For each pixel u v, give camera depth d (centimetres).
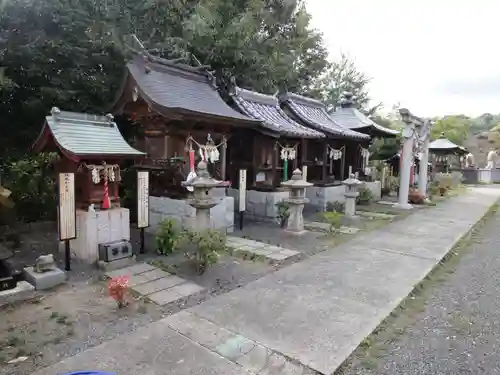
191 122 734
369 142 1405
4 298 405
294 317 391
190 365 299
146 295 444
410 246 714
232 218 816
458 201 1480
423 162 1438
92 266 541
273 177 945
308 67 1867
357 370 303
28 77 726
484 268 596
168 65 825
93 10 780
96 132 571
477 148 3656
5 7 635
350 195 1012
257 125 843
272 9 1508
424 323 393
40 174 770
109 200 581
